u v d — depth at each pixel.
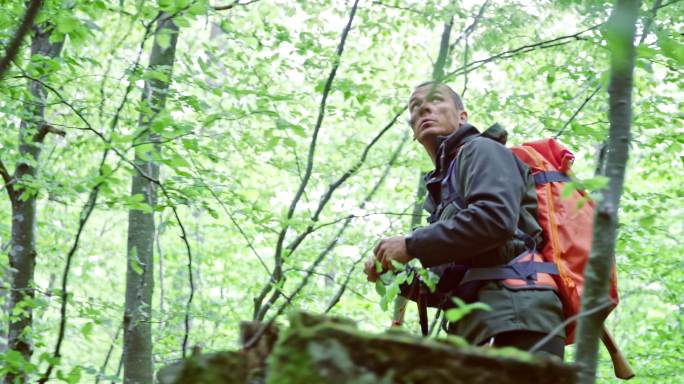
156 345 6.93
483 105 6.86
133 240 5.66
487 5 6.62
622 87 1.93
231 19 6.80
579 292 2.68
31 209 4.95
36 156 5.15
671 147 6.17
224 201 5.02
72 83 5.37
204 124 4.54
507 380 1.55
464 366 1.55
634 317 10.27
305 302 4.61
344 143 7.50
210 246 9.64
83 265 8.34
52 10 4.29
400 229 5.51
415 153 6.32
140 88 4.90
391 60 8.01
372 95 5.27
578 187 1.94
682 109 6.44
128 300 5.59
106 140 3.74
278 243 4.30
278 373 1.54
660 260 7.42
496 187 2.64
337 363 1.51
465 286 2.71
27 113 4.82
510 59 7.34
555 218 2.81
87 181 3.84
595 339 1.86
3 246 6.46
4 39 4.45
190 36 7.89
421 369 1.55
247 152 6.52
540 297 2.64
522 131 6.42
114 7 5.06
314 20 6.49
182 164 4.11
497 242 2.60
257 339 1.76
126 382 5.45
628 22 1.48
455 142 2.92
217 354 1.73
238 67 6.40
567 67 5.89
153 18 4.34
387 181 7.92
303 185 4.63
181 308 5.86
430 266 2.69
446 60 6.69
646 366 7.35
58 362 3.40
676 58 2.53
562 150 2.95
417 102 3.32
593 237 1.91
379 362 1.54
